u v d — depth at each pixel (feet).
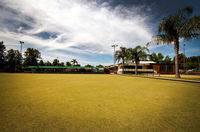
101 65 222.48
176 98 11.79
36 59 172.35
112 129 5.36
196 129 5.36
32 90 16.29
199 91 16.02
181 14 42.01
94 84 24.49
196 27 36.22
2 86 20.02
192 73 90.58
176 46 44.21
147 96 12.73
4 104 9.27
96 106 8.96
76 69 147.43
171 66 103.65
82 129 5.34
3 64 134.82
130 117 6.81
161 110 8.07
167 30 44.65
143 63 115.14
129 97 12.23
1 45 133.39
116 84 24.53
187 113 7.48
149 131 5.18
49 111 7.73
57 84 23.88
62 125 5.73
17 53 151.23
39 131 5.13
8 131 5.09
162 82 29.14
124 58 93.56
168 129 5.37
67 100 10.80
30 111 7.69
